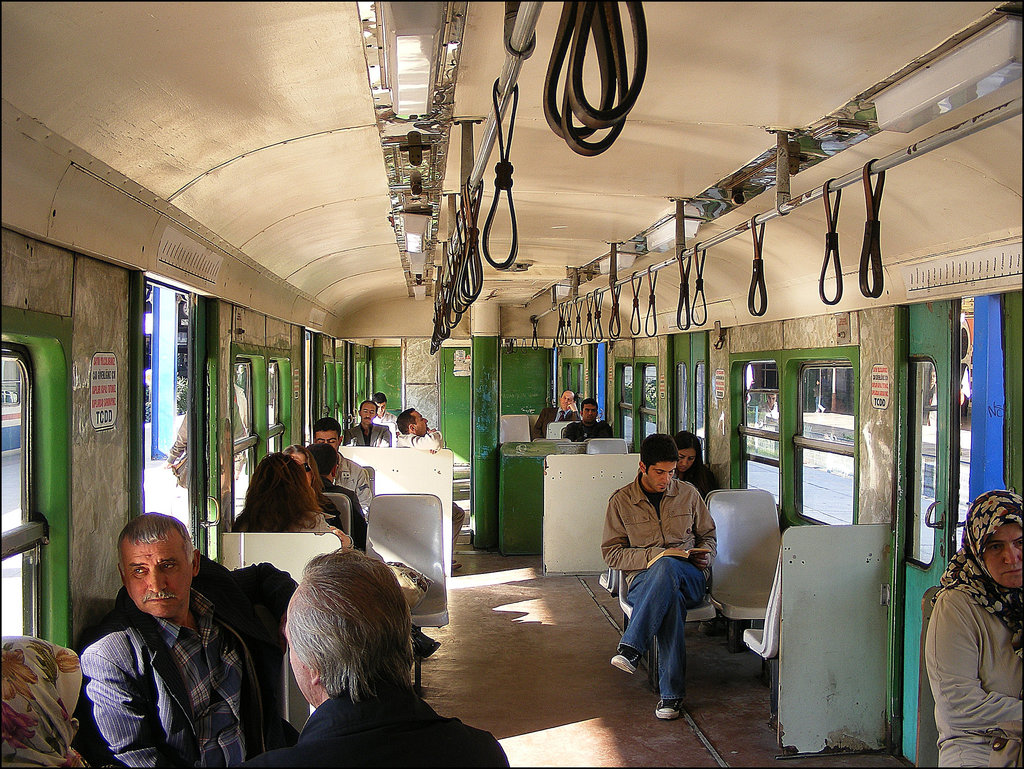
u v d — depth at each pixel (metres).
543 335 12.74
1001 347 3.67
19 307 2.32
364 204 5.01
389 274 9.30
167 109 2.62
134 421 3.32
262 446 6.43
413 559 5.51
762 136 3.27
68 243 2.58
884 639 4.59
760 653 4.74
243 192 3.93
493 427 10.11
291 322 7.52
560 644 6.30
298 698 3.46
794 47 2.34
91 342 2.90
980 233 3.63
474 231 3.12
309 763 1.73
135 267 3.24
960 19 2.14
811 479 6.02
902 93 2.62
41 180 2.31
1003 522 2.75
